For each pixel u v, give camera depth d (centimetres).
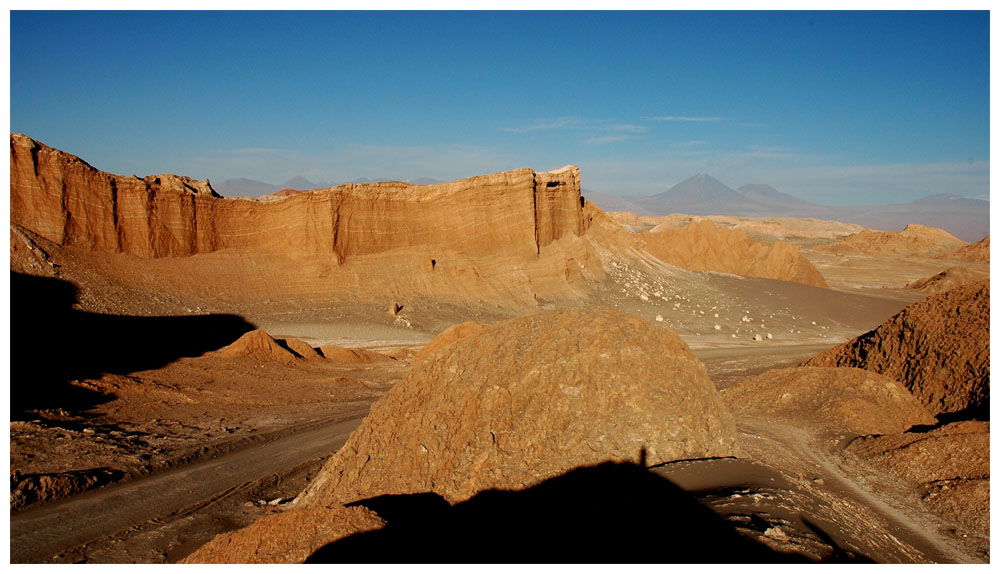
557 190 6519
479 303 5338
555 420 1045
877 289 8562
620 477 973
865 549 837
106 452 1442
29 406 1702
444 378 1131
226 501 1221
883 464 1379
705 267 7925
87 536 1038
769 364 3647
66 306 3712
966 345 2014
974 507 1103
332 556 743
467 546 812
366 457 1095
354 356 3634
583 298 5897
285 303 4769
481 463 1006
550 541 811
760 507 874
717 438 1126
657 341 1157
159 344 3519
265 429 1858
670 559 721
